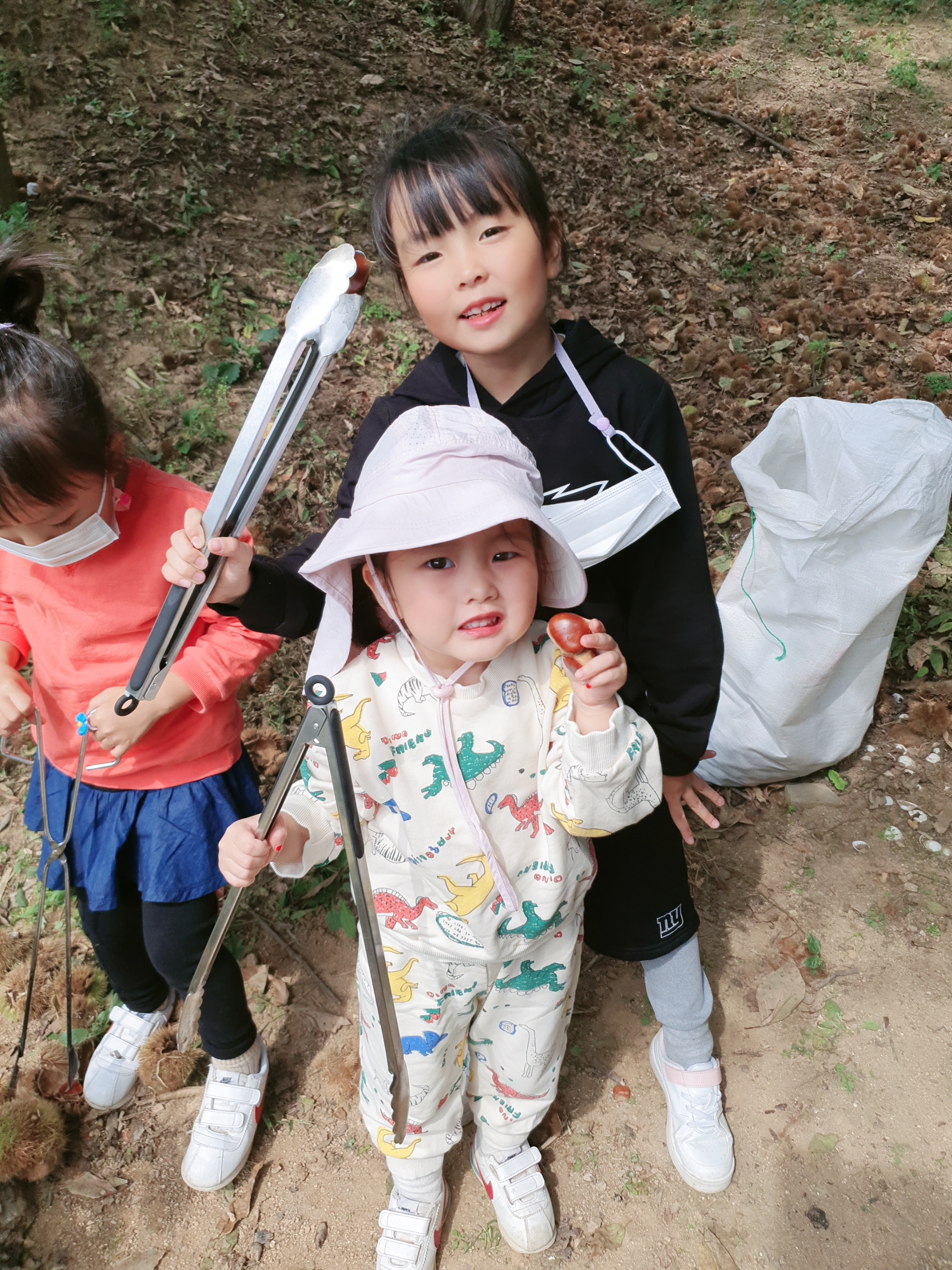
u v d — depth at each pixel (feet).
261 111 19.17
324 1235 7.00
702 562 5.67
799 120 26.76
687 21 31.89
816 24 33.27
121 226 15.92
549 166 21.27
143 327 14.57
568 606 5.10
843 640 8.61
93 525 5.29
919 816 9.77
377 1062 5.80
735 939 8.77
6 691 5.93
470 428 4.54
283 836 4.67
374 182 5.38
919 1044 7.96
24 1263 6.84
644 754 4.75
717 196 22.11
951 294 19.27
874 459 8.09
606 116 23.73
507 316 5.11
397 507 4.21
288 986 8.50
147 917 6.38
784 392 15.67
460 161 4.94
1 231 13.87
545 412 5.51
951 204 23.03
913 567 8.29
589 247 19.21
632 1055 8.02
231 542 4.02
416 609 4.46
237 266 16.10
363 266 3.62
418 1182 6.59
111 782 6.22
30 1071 7.79
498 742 4.91
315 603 5.37
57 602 5.83
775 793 10.05
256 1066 7.38
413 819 5.02
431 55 23.29
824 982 8.43
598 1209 7.09
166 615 4.23
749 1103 7.64
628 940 6.65
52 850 5.72
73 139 17.11
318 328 3.55
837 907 9.00
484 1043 6.08
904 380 16.40
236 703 6.63
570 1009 6.24
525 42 25.73
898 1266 6.73
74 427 4.94
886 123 27.30
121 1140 7.50
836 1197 7.10
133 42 19.63
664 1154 7.40
